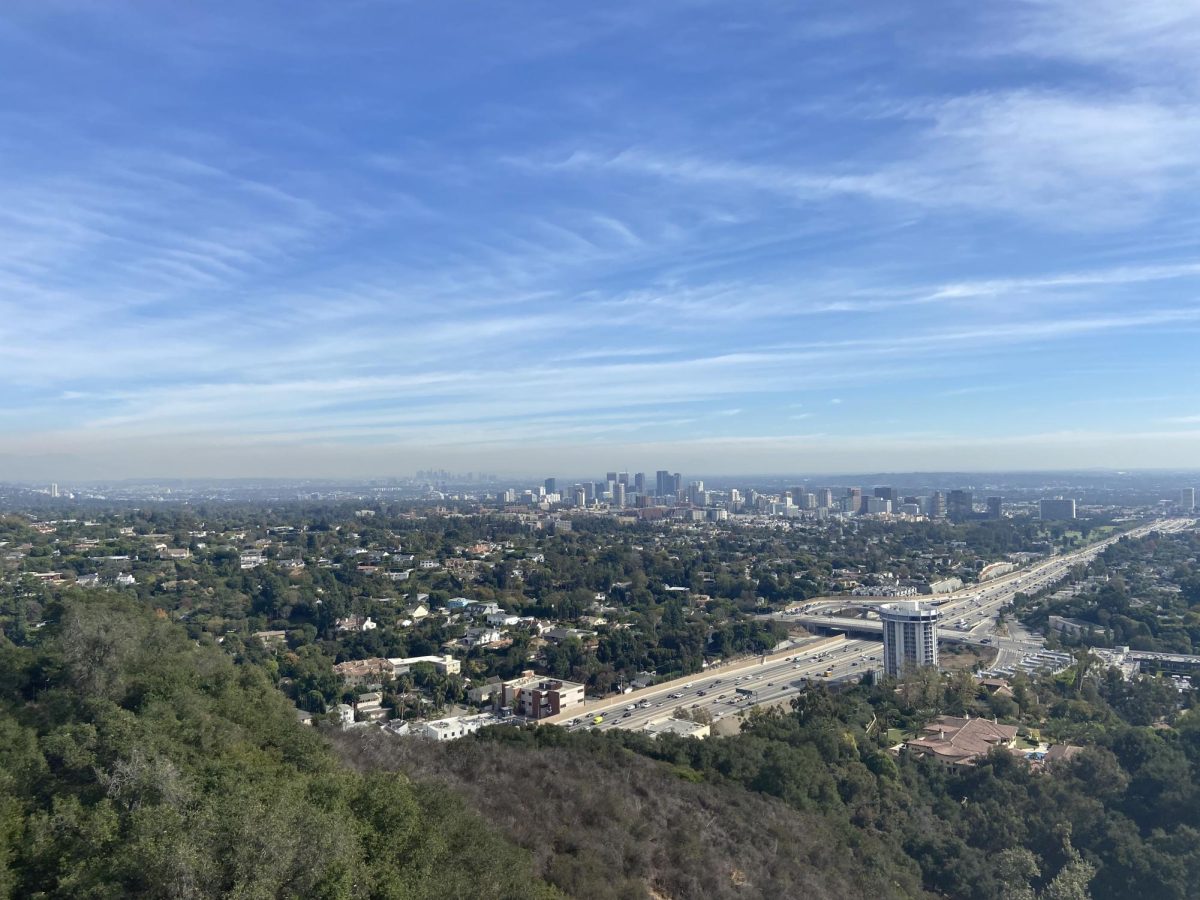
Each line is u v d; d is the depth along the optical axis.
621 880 42.59
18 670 44.62
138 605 61.66
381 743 57.03
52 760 35.62
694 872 47.09
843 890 55.59
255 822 26.62
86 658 44.00
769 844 57.31
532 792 51.59
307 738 46.31
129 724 36.56
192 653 54.03
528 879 36.28
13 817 30.34
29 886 27.22
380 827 32.94
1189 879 63.34
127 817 29.38
